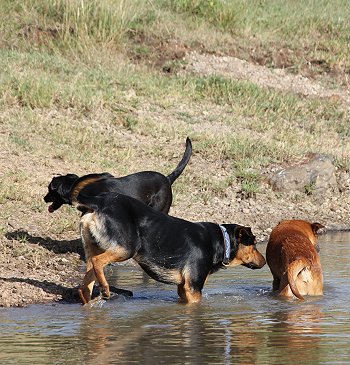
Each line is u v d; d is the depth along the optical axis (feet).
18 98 60.85
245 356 23.86
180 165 41.39
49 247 40.04
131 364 23.07
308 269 33.19
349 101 75.00
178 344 25.34
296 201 54.24
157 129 60.95
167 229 32.65
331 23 88.53
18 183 48.06
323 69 80.38
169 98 67.05
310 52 82.33
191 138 60.29
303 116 69.56
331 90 77.00
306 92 75.66
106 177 38.17
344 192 56.24
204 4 84.89
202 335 26.53
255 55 80.02
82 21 74.49
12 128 56.34
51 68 67.77
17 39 73.00
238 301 32.40
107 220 31.53
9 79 62.59
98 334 26.66
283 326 27.78
